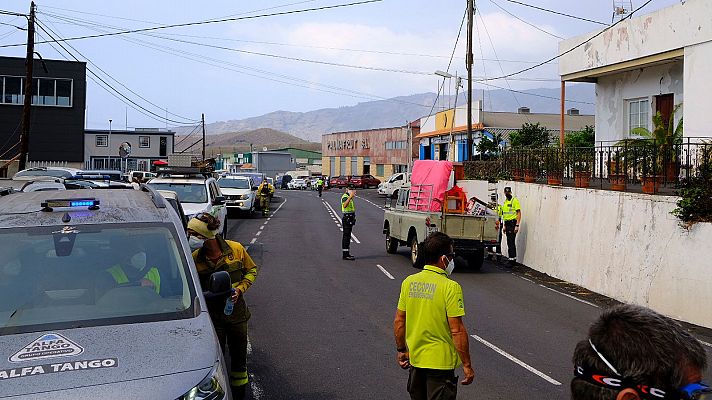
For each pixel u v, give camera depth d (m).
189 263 5.44
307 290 14.23
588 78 23.97
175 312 4.96
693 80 17.97
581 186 16.73
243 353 6.90
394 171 79.44
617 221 14.34
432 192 18.30
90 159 77.50
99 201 6.00
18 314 4.75
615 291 14.18
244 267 7.07
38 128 50.06
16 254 5.18
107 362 4.15
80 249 5.32
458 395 7.50
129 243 5.46
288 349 9.40
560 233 17.09
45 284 5.00
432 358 5.29
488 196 24.12
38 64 49.88
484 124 47.41
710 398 2.32
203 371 4.25
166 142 79.94
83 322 4.74
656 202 12.94
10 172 48.12
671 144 13.73
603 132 24.14
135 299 5.02
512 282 16.27
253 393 7.43
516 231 18.95
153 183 18.72
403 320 5.55
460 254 17.97
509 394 7.57
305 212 39.12
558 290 15.23
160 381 4.04
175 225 5.81
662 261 12.64
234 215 34.94
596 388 2.36
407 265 18.38
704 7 17.50
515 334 10.63
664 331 2.34
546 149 19.45
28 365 4.09
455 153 50.47
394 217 20.25
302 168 129.00
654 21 19.55
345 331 10.53
